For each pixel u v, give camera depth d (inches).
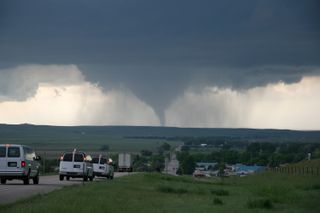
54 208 831.7
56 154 7037.4
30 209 819.4
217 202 1122.0
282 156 7357.3
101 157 2400.3
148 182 1836.9
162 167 7859.3
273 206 1080.2
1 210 828.6
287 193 1462.8
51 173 2957.7
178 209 946.1
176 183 1971.0
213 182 2453.2
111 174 2436.0
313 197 1346.0
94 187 1352.1
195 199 1206.3
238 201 1198.9
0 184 1649.9
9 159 1619.1
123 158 4367.6
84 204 911.7
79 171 2015.3
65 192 1167.6
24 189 1397.6
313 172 3093.0
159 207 968.9
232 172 6072.8
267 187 1640.0
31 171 1664.6
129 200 1071.6
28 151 1670.8
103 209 864.9
